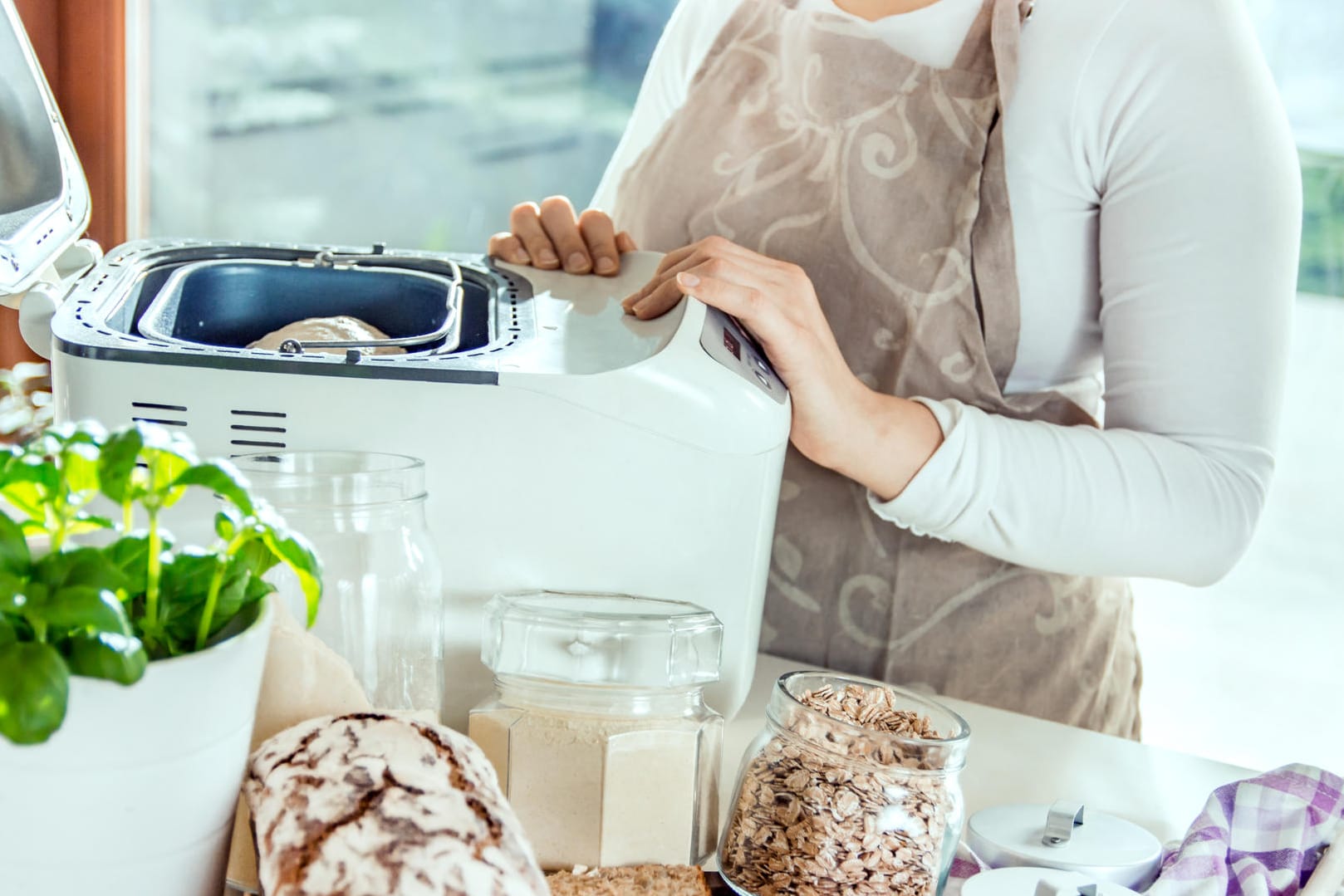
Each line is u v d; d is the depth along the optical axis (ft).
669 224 3.72
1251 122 2.91
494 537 2.22
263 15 5.62
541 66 5.98
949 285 3.36
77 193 2.74
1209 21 2.99
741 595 2.33
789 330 2.62
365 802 1.45
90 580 1.23
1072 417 3.49
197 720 1.34
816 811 1.92
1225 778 2.75
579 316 2.66
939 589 3.50
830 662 3.62
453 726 2.31
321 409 2.13
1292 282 2.98
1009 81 3.25
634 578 2.27
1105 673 3.71
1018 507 2.96
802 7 3.71
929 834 1.91
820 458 2.94
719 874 2.07
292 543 1.41
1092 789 2.64
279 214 5.96
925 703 2.12
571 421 2.17
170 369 2.09
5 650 1.18
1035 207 3.27
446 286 2.98
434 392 2.14
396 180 6.04
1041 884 1.86
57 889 1.33
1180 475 2.95
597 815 1.97
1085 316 3.39
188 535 2.08
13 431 4.55
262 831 1.48
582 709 2.00
